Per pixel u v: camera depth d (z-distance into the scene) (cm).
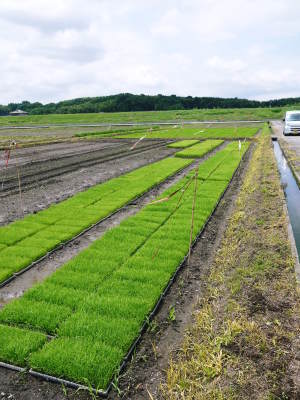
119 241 926
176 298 690
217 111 10988
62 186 1619
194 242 941
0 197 1419
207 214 1146
